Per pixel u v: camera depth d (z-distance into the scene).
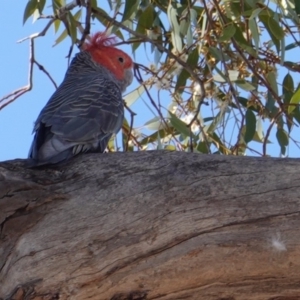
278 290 5.76
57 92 8.94
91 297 5.77
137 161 6.54
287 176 6.06
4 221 6.18
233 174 6.14
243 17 9.46
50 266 5.84
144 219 5.95
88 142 7.80
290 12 9.07
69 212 6.16
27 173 6.58
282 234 5.73
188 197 6.02
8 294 5.84
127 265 5.78
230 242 5.74
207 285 5.77
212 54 9.30
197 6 9.88
